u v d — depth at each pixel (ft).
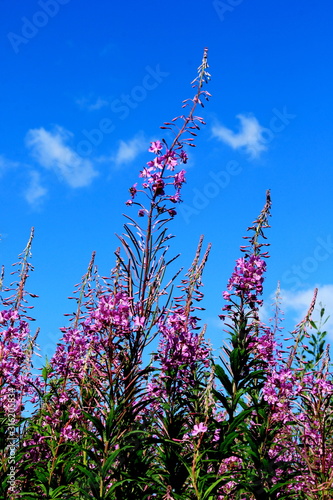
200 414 7.17
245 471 7.32
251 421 7.57
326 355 7.98
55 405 7.66
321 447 7.49
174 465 7.18
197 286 7.64
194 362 7.53
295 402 7.50
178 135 7.23
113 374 7.14
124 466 6.99
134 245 7.19
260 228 7.53
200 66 7.33
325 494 7.32
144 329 7.12
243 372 7.32
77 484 7.22
